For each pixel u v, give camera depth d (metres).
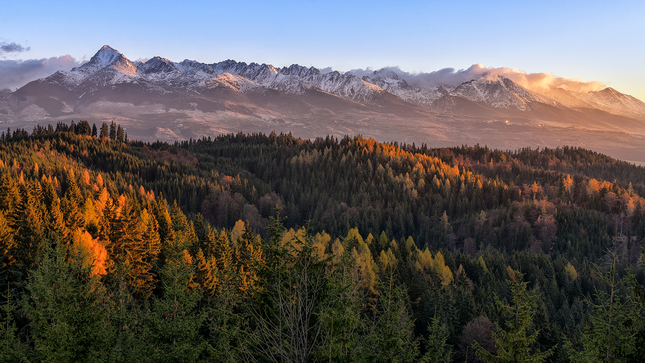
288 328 20.59
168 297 32.44
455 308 66.25
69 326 29.27
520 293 25.77
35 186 83.44
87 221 68.75
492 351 55.03
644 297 23.11
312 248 23.19
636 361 22.97
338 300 21.33
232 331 24.56
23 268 50.91
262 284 22.94
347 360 21.14
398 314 29.14
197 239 76.62
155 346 30.81
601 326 24.36
